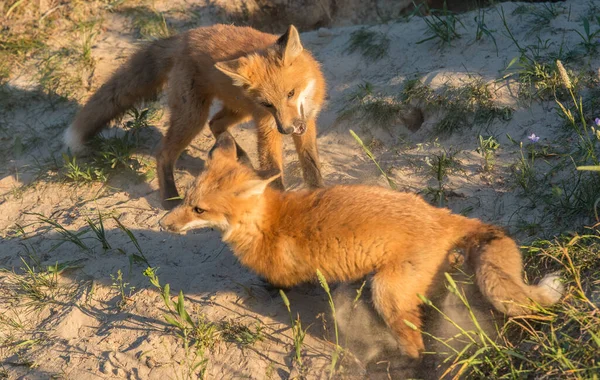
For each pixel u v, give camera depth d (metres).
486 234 4.13
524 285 3.82
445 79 6.77
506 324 3.93
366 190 4.41
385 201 4.27
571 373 3.52
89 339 4.69
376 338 4.34
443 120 6.31
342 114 6.89
